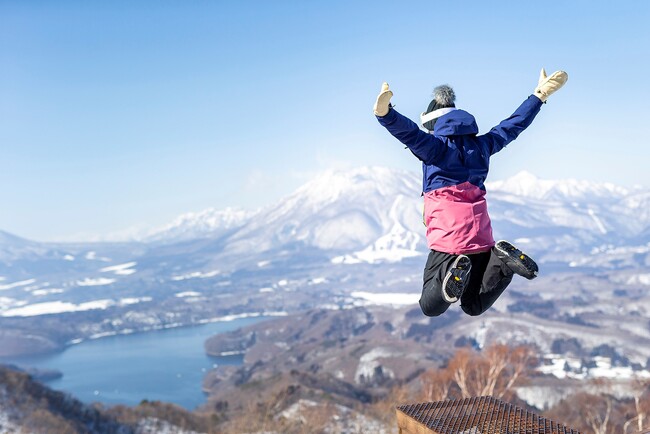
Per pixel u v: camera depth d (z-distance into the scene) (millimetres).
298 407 66875
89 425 75625
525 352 45469
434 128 4508
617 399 57531
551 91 4680
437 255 4414
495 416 4953
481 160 4434
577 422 52719
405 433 5152
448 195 4352
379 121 4230
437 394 46781
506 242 4281
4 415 73438
